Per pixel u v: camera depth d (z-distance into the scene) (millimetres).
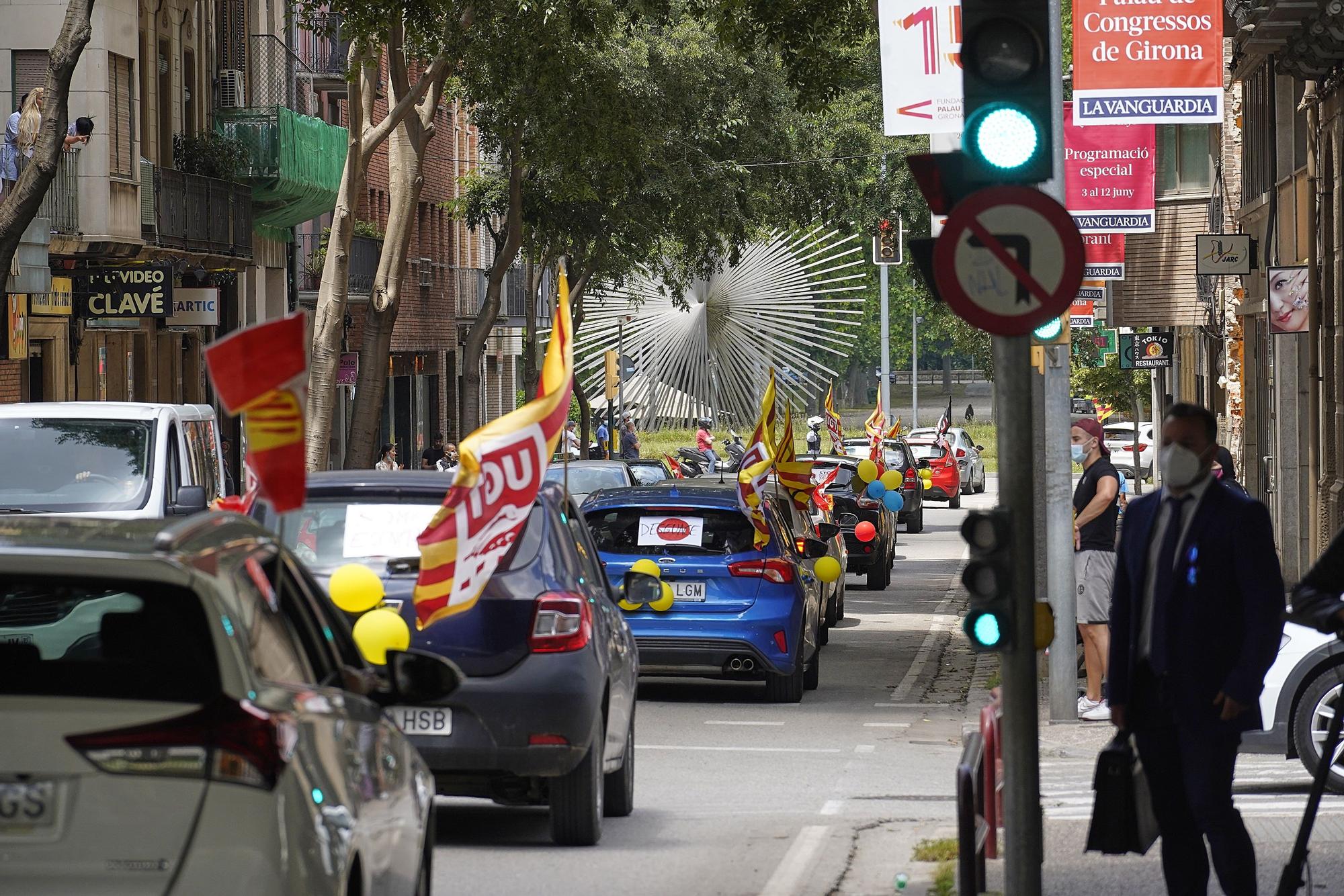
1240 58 93688
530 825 32094
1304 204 81062
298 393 16078
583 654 28469
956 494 171000
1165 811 21891
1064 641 44875
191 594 14766
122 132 100188
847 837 30750
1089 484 44750
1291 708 34094
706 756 42062
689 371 126500
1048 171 22344
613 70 91625
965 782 22281
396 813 17766
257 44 128875
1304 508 83562
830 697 53625
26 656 15914
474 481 27016
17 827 13703
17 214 61906
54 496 44531
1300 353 83625
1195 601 21391
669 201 120875
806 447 175625
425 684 19281
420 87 84750
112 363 107438
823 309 124812
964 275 21750
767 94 122562
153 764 13828
